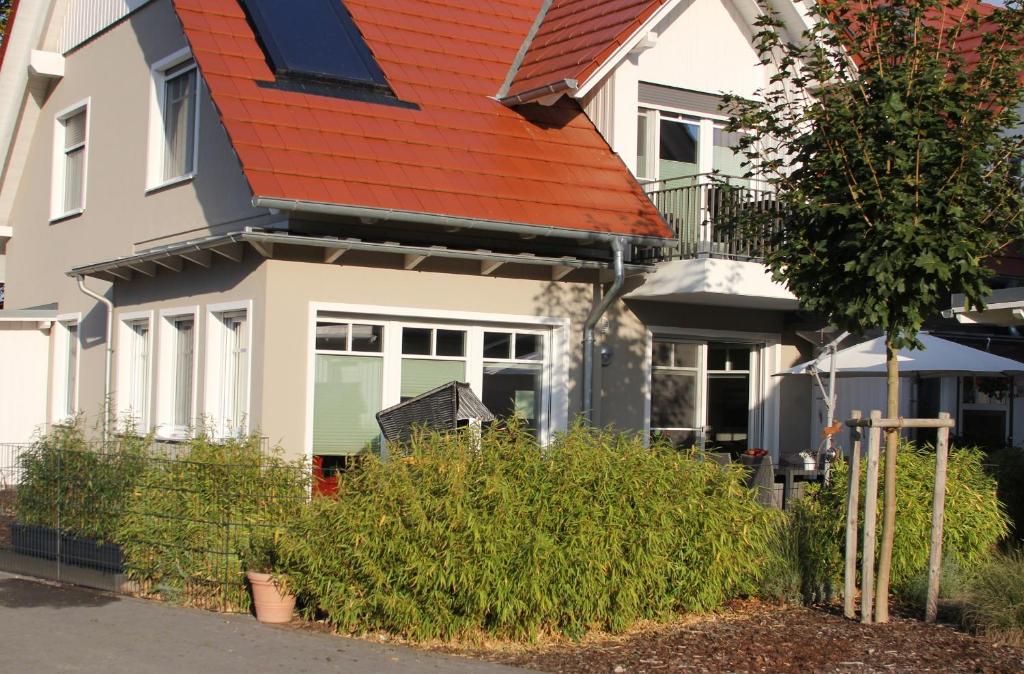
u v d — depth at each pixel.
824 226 8.66
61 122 18.45
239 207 13.03
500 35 15.67
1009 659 7.66
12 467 11.23
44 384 18.14
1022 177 8.54
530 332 13.57
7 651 7.85
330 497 8.68
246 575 9.13
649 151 15.02
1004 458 12.52
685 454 9.26
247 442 10.16
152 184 15.27
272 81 13.01
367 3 15.21
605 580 8.23
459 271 12.91
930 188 8.14
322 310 12.20
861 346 13.90
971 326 16.22
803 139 8.73
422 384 12.91
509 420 8.84
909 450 10.59
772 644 8.08
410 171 12.59
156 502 9.69
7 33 18.38
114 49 16.64
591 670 7.45
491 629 8.12
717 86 15.43
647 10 14.10
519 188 13.11
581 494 8.34
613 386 14.06
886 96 8.38
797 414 15.98
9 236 20.08
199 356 13.20
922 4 8.60
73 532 10.36
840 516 9.82
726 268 13.43
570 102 15.02
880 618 8.75
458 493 8.05
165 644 8.05
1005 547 11.62
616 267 13.18
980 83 8.38
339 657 7.71
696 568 8.75
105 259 16.44
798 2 14.74
